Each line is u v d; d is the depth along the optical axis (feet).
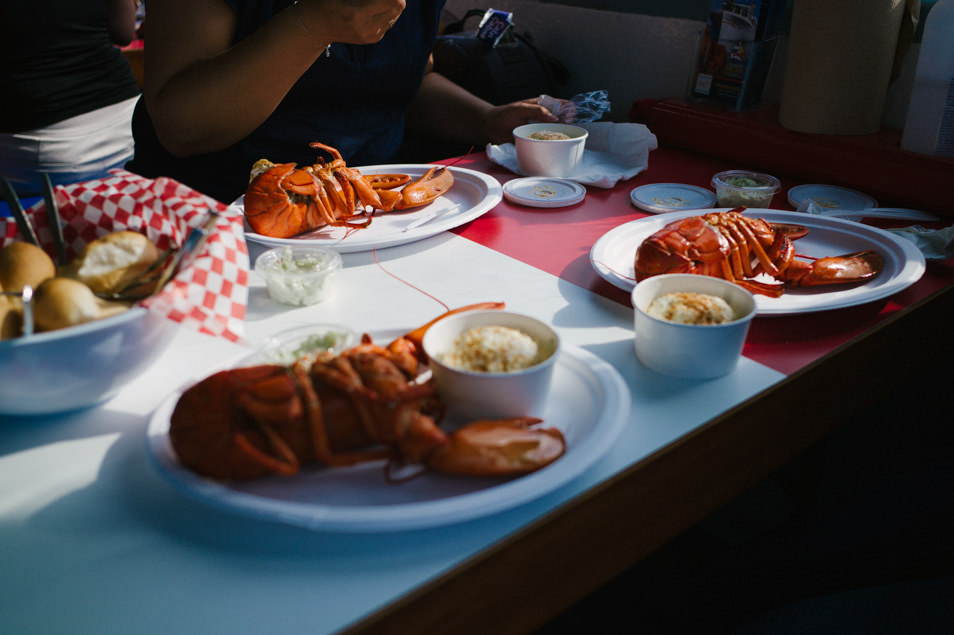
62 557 1.47
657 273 2.30
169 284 1.78
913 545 2.06
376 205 2.93
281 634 1.29
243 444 1.50
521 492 1.45
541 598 1.63
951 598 2.04
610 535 1.71
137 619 1.33
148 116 3.76
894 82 3.56
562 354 1.95
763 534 2.28
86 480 1.69
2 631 1.31
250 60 3.08
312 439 1.57
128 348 1.76
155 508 1.60
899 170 3.01
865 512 2.18
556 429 1.68
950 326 2.55
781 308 2.17
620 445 1.77
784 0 3.54
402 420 1.57
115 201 2.16
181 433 1.56
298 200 2.76
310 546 1.48
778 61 3.94
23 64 4.64
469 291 2.46
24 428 1.86
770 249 2.44
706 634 2.18
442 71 4.81
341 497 1.57
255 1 3.32
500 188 3.14
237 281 1.93
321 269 2.38
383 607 1.34
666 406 1.90
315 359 1.77
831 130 3.36
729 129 3.60
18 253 1.86
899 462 3.55
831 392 2.16
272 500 1.51
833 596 2.10
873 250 2.58
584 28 4.98
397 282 2.53
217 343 2.18
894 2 3.11
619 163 3.66
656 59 4.58
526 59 4.83
